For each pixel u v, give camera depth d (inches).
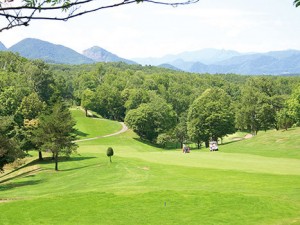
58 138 1978.3
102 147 3457.2
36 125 2317.9
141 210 856.3
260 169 1497.3
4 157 1710.1
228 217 797.2
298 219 776.9
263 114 4097.0
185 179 1296.8
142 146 4030.5
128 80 7298.2
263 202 894.4
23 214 848.9
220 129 3614.7
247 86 4714.6
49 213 851.4
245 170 1471.5
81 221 792.3
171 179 1310.3
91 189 1163.3
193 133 3735.2
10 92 3065.9
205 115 3644.2
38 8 152.5
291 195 965.8
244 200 910.4
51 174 1840.6
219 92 4156.0
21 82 4372.5
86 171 1733.5
